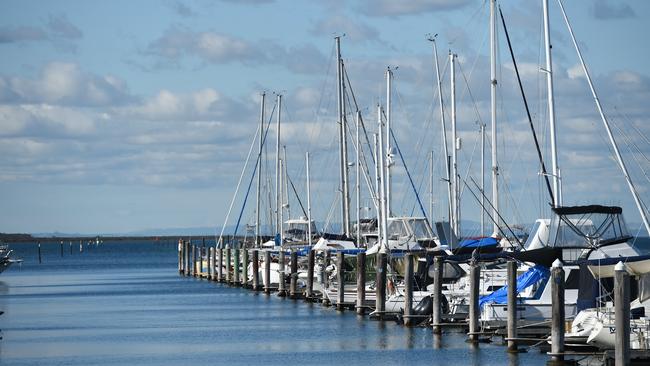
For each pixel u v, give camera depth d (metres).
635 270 48.38
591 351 46.91
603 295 49.72
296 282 89.69
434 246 85.62
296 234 117.94
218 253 122.06
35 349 59.28
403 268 72.94
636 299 49.22
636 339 44.84
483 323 55.06
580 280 51.41
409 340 57.34
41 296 103.31
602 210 57.00
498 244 71.31
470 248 68.75
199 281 125.94
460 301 60.66
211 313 79.38
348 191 103.25
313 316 73.88
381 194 87.56
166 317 77.19
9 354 57.31
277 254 105.12
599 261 51.31
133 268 179.00
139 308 85.75
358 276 71.19
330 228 109.69
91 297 100.62
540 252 55.59
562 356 45.88
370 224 101.12
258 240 129.75
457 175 95.50
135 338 63.84
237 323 71.31
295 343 59.25
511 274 50.75
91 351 58.09
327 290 80.56
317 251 88.88
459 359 50.59
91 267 185.38
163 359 54.62
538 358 49.94
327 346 57.41
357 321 68.31
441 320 59.88
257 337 62.69
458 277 64.50
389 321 66.44
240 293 100.06
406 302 61.88
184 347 59.12
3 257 125.19
